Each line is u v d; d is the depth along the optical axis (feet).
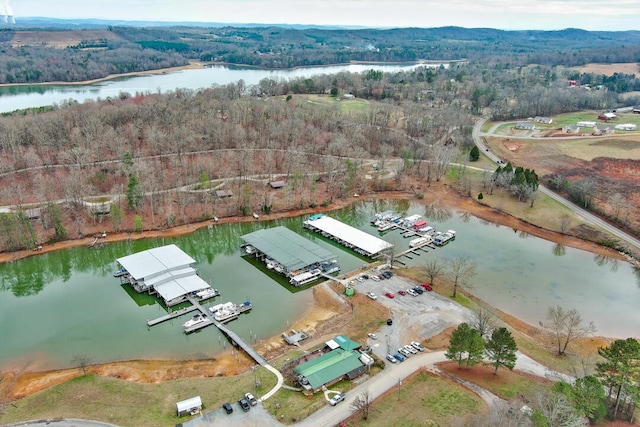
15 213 424.87
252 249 422.00
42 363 277.03
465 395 234.99
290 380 251.39
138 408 229.04
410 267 395.75
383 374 255.09
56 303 345.31
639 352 208.64
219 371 266.77
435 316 314.14
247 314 327.88
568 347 294.25
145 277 351.46
